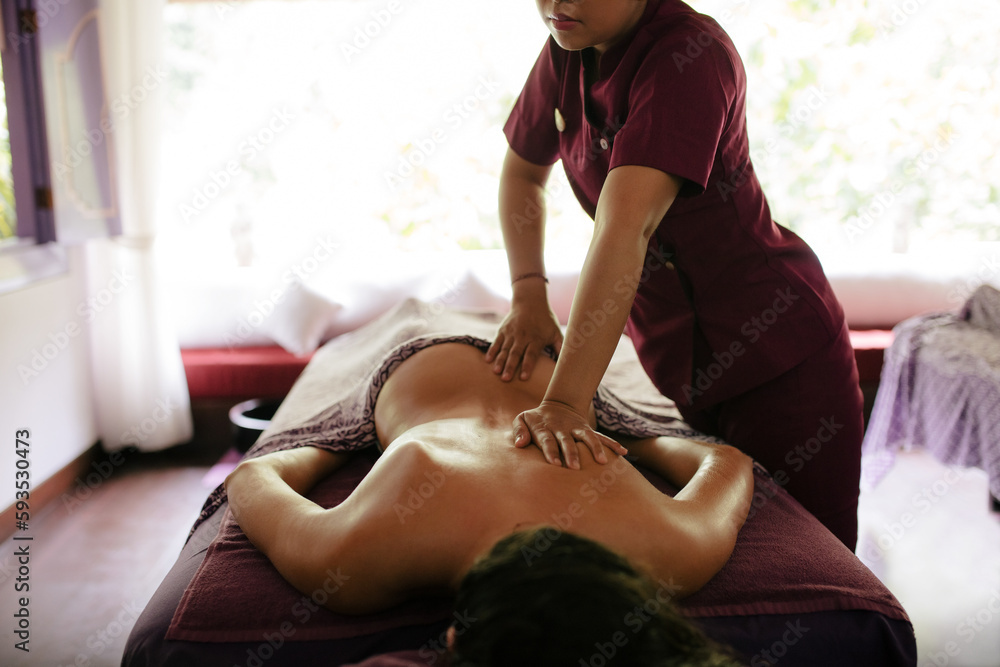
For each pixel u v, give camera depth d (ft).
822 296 4.29
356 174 11.63
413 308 6.89
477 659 1.91
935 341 8.49
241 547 3.55
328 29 11.26
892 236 11.99
